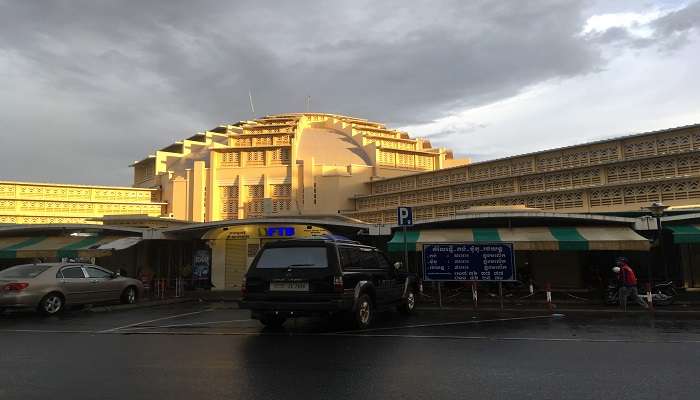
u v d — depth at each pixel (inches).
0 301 494.6
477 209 873.5
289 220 828.6
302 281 367.9
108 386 220.4
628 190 1160.2
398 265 513.7
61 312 545.3
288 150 1907.0
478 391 211.5
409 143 2215.8
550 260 802.2
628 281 557.9
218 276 852.6
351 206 1840.6
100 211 1797.5
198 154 2107.5
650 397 201.8
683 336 358.3
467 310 554.9
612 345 319.9
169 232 864.3
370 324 426.3
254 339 346.6
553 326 414.0
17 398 202.5
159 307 620.1
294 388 216.7
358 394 207.6
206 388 216.7
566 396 204.1
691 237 645.3
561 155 1353.3
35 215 1668.3
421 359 276.2
